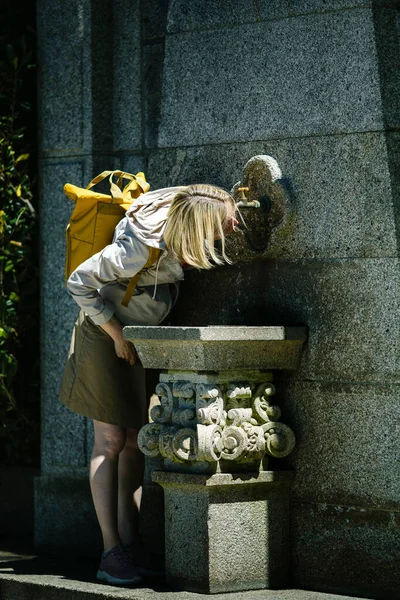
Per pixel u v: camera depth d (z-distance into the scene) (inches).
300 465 222.4
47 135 266.8
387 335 210.1
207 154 237.3
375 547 212.2
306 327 220.7
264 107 227.5
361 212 213.5
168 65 243.3
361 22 213.3
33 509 279.3
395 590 209.3
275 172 223.5
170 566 221.1
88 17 258.7
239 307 232.1
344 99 215.6
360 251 213.6
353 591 215.0
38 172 280.1
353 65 214.5
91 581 228.1
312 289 220.2
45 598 226.2
